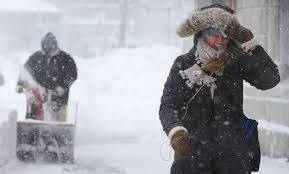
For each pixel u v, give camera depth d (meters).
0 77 51.16
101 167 17.78
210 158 8.47
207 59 8.40
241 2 21.66
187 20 8.50
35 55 20.78
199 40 8.47
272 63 8.35
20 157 18.02
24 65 20.77
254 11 20.56
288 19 19.72
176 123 8.14
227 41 8.33
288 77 19.41
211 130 8.45
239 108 8.55
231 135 8.38
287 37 19.66
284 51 19.58
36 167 17.27
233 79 8.46
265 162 17.83
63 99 20.59
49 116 20.47
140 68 50.47
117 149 21.64
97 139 24.31
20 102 38.06
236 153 8.34
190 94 8.49
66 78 20.64
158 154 20.39
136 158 19.56
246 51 8.30
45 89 20.55
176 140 7.94
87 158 19.52
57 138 18.14
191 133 8.48
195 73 8.41
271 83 8.39
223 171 8.44
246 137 8.52
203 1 24.70
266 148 19.00
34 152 18.06
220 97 8.45
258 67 8.32
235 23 8.33
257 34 20.36
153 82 47.47
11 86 50.41
